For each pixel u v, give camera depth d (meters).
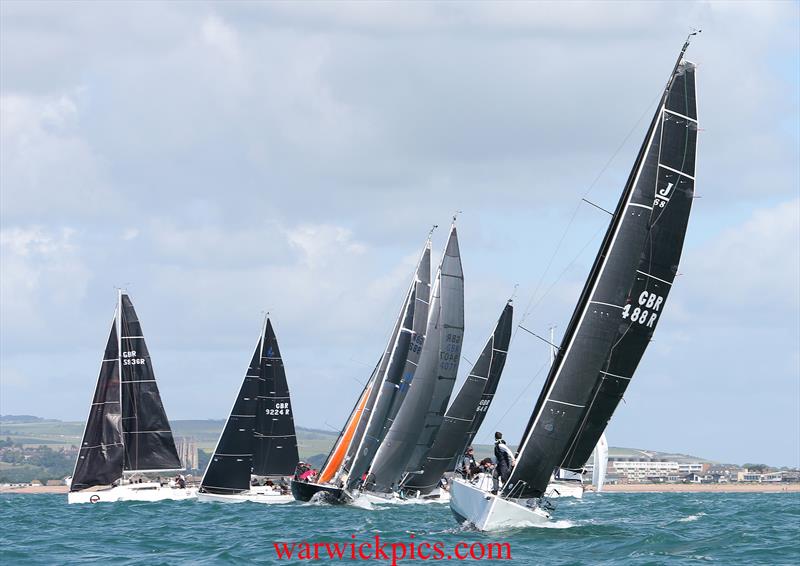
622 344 118.94
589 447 120.75
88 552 113.12
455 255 195.75
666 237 118.38
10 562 105.00
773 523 151.12
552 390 116.38
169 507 190.50
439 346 191.88
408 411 188.75
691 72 118.62
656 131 117.88
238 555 107.94
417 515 160.62
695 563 98.44
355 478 185.12
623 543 111.38
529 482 118.25
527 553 105.31
